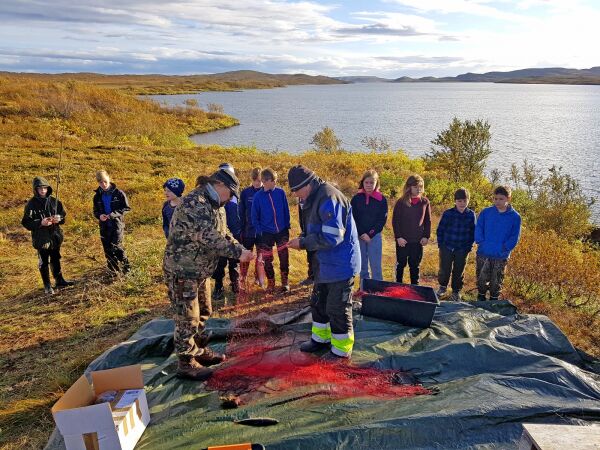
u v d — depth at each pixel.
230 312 6.62
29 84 38.66
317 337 4.83
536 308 7.26
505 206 6.52
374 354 4.73
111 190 8.39
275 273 8.46
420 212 7.10
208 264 4.34
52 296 7.76
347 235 4.46
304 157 25.06
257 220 7.05
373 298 5.58
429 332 5.19
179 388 4.23
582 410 3.62
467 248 7.00
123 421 3.33
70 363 5.30
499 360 4.43
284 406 3.85
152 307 7.19
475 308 5.91
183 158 22.16
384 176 18.78
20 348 6.00
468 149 21.36
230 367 4.50
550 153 41.41
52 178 15.66
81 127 31.30
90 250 10.12
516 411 3.58
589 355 5.18
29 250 10.24
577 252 10.64
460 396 3.82
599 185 28.03
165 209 7.19
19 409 4.47
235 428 3.59
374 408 3.74
